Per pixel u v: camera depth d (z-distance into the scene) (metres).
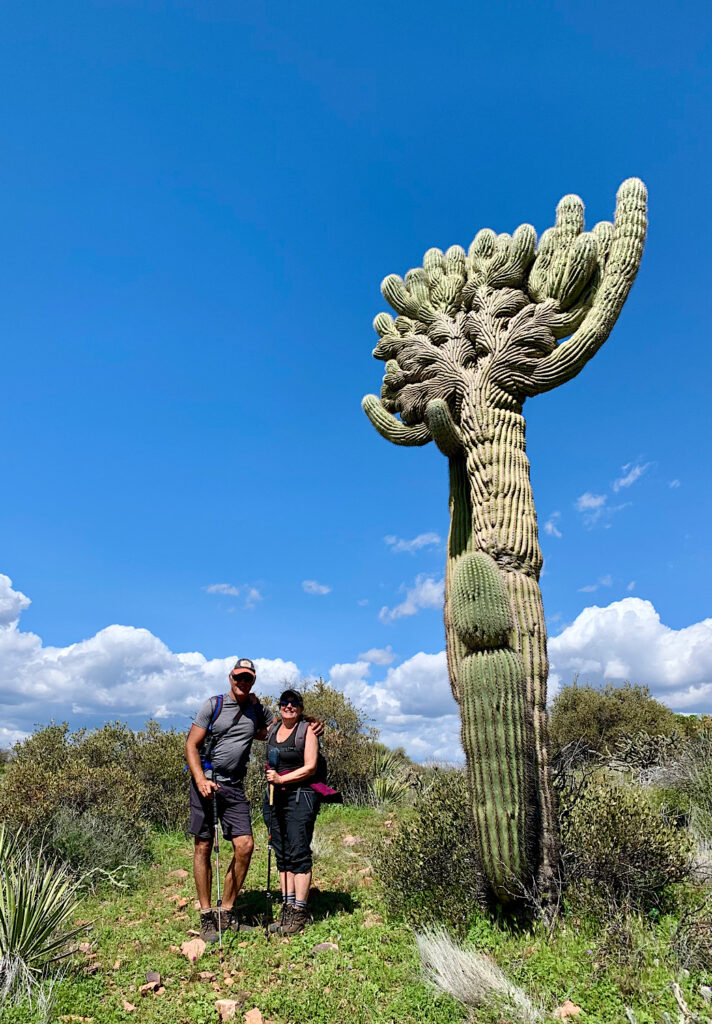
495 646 5.24
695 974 4.00
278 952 4.67
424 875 5.24
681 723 14.19
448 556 6.62
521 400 6.43
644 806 5.49
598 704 13.61
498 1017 3.66
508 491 5.98
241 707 5.44
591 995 3.80
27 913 4.20
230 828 5.20
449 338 6.78
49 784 7.49
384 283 7.55
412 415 7.04
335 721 11.56
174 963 4.53
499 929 4.89
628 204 6.48
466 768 5.15
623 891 4.89
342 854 7.55
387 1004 3.88
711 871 5.43
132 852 7.08
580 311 6.30
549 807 5.16
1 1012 3.63
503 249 6.66
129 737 10.75
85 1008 3.85
